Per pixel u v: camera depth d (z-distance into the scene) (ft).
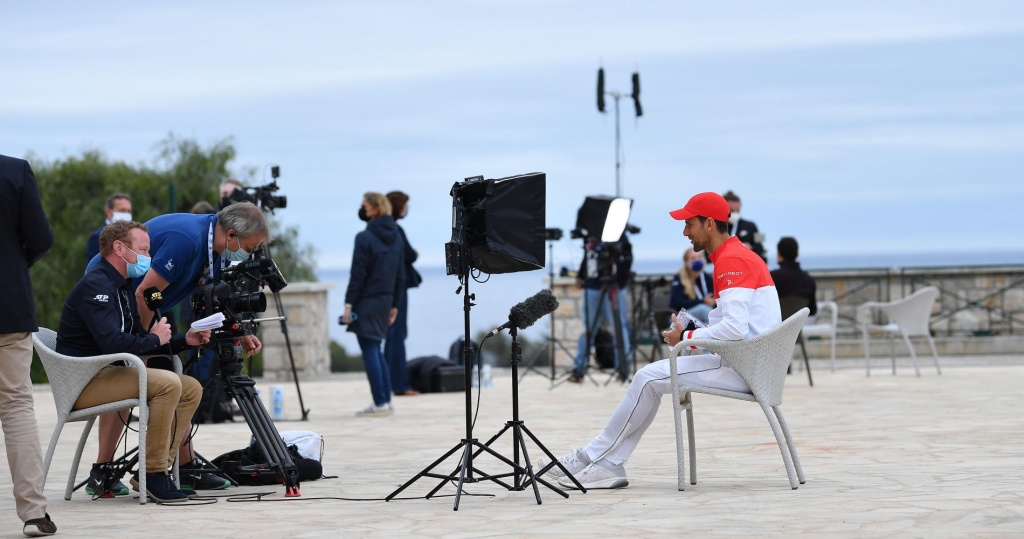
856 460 36.55
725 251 32.19
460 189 30.17
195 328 31.27
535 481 29.58
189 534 25.98
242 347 33.37
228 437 46.42
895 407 53.36
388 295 56.44
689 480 33.12
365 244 56.29
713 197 32.55
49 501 31.91
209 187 154.61
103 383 30.66
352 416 55.83
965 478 31.83
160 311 33.53
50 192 154.40
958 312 94.53
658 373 31.65
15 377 26.30
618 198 69.31
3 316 25.95
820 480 32.37
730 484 32.19
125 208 52.60
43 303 149.69
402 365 67.56
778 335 30.53
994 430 43.80
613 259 70.44
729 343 30.48
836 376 73.05
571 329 86.89
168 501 30.96
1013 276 94.53
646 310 79.66
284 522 27.35
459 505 29.50
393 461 39.50
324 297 86.79
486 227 29.89
